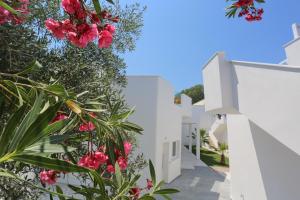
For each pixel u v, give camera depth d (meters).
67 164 0.98
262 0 2.93
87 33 1.55
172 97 14.44
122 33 4.70
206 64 7.19
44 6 3.43
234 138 9.46
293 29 8.86
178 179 14.34
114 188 1.79
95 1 1.65
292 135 4.51
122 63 4.90
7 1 1.86
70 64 3.58
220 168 18.83
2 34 2.38
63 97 1.67
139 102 11.27
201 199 10.48
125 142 2.04
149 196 1.72
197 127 22.78
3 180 2.47
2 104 1.70
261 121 5.18
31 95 1.62
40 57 3.25
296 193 5.58
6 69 2.42
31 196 2.88
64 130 1.77
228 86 6.11
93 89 3.76
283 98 4.74
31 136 0.91
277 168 6.20
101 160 1.76
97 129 1.88
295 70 4.56
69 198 1.50
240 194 8.62
